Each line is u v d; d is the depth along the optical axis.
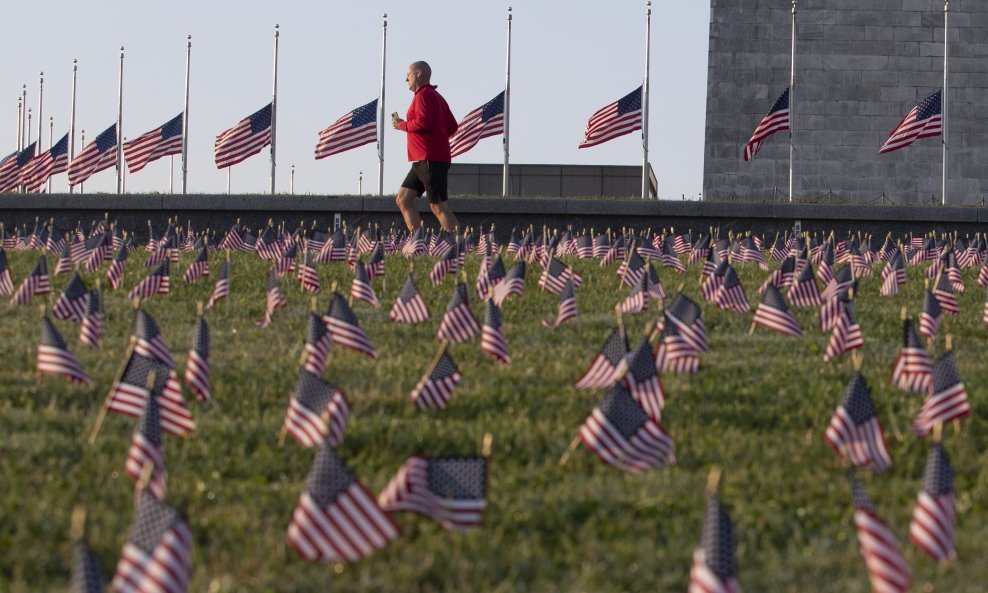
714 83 95.12
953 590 14.14
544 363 26.36
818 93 95.31
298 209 72.12
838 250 56.62
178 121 84.50
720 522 12.23
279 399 22.55
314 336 23.89
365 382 23.89
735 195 95.06
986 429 21.52
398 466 18.91
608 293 37.12
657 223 73.44
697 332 26.75
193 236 56.97
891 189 95.44
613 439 18.47
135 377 19.77
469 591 14.04
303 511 14.36
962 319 33.75
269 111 81.06
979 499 17.78
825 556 15.23
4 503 16.20
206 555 14.80
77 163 85.19
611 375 23.20
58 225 73.31
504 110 79.00
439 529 15.88
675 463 18.80
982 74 95.19
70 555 14.73
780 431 21.09
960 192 95.25
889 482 18.50
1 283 35.72
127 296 35.22
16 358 25.45
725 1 94.94
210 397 22.06
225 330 29.91
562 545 15.59
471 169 93.56
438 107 50.59
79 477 17.67
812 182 95.44
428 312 31.00
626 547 15.41
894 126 95.31
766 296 29.70
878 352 28.69
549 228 72.81
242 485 17.53
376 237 55.34
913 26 95.50
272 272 30.94
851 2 95.44
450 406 22.23
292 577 14.25
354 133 76.12
